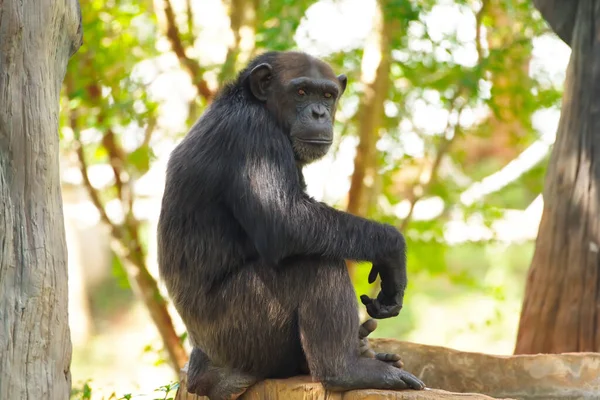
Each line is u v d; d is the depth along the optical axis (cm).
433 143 2139
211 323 962
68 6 912
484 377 1162
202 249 964
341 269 932
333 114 1068
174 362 1884
